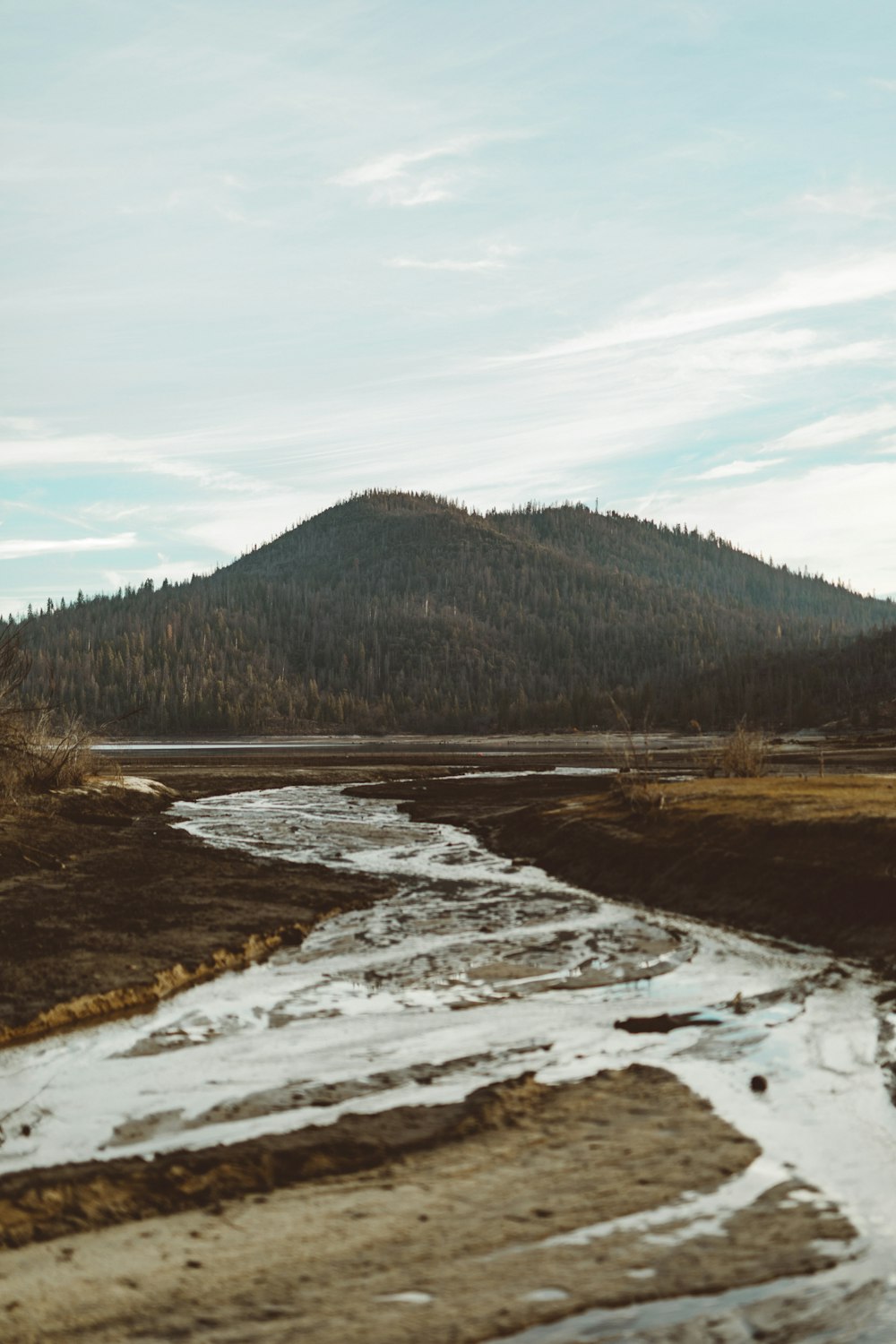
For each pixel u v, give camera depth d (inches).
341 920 642.8
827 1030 393.7
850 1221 231.9
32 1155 285.7
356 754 4288.9
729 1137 287.1
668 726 7062.0
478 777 2146.9
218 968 521.7
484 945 565.9
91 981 469.1
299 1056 375.6
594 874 778.8
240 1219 242.8
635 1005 438.9
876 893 558.6
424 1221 237.9
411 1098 328.8
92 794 1283.2
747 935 577.0
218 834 1081.4
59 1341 188.4
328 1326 191.6
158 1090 340.8
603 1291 202.5
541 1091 332.2
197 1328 191.9
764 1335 185.5
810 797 824.9
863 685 6609.3
